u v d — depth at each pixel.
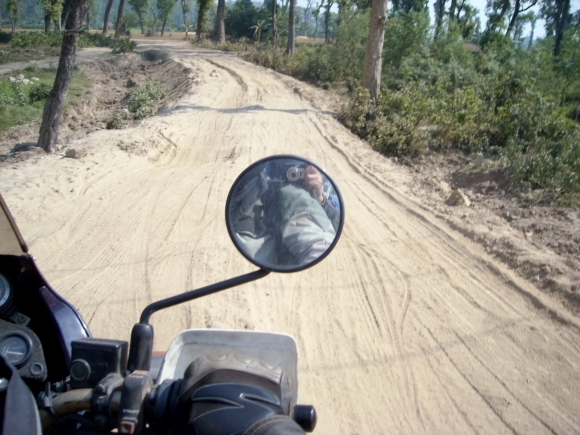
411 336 5.61
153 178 11.15
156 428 1.82
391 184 11.53
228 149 14.34
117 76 38.19
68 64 14.04
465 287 6.73
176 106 21.09
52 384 2.39
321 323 5.82
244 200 2.27
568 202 10.02
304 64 33.41
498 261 7.48
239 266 7.06
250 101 22.53
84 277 6.54
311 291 6.54
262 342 2.50
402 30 31.67
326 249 2.23
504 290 6.67
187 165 13.02
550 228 8.76
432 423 4.29
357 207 9.79
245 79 29.59
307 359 5.15
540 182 11.05
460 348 5.40
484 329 5.77
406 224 8.96
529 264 7.20
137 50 51.22
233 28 76.62
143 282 6.43
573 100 27.67
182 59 40.16
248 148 14.24
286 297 6.37
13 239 2.56
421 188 11.55
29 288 2.67
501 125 16.61
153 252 7.34
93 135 15.16
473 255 7.67
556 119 16.38
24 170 11.08
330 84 30.83
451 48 33.47
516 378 4.93
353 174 12.25
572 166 11.43
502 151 14.77
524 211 9.79
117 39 50.31
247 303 6.05
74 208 9.02
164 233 8.03
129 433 1.72
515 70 27.34
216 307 5.84
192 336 2.53
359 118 18.77
